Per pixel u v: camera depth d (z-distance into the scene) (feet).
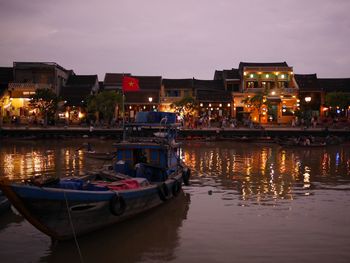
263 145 142.41
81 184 39.32
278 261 34.55
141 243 38.60
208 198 57.26
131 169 53.47
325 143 137.18
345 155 115.14
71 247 37.32
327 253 36.29
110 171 52.70
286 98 192.65
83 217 36.99
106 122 178.91
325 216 47.96
